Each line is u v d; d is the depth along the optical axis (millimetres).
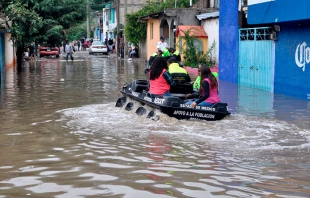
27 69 28469
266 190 5852
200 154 7590
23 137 8953
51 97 14867
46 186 6023
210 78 10359
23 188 5949
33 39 34844
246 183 6125
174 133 9086
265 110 12164
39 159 7344
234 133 9141
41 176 6457
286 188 5930
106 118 10789
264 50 17188
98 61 38375
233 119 10617
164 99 10102
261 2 16016
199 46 28203
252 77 18328
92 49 51719
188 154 7590
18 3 23781
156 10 38781
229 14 20438
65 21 37500
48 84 19156
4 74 24422
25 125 10133
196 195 5668
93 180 6262
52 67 30453
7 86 18375
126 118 10742
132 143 8344
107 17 74188
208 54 27234
